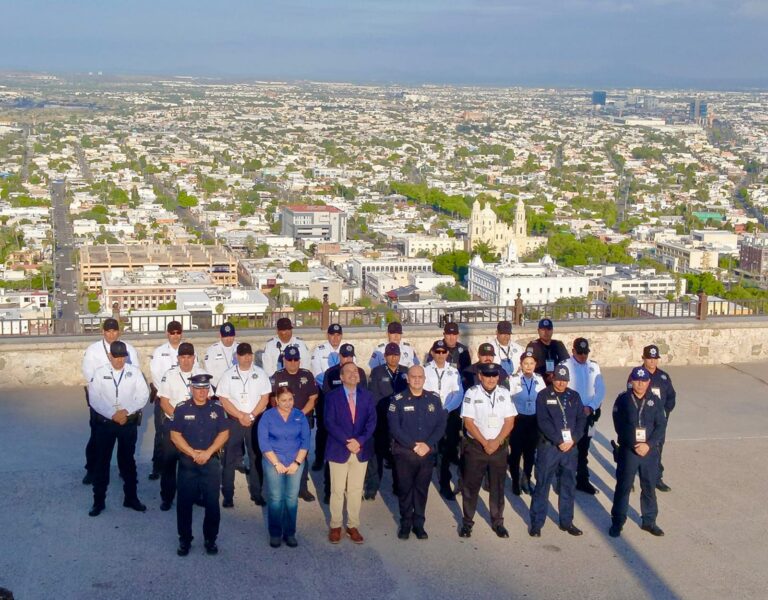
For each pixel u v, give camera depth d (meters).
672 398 18.05
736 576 14.66
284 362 17.31
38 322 25.02
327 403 15.59
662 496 17.53
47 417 21.12
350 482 15.51
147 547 15.25
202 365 19.06
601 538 15.90
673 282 161.00
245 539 15.66
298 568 14.69
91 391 16.25
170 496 16.59
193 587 14.05
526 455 17.62
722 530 16.19
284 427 15.27
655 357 17.92
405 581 14.35
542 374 18.77
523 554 15.28
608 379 25.19
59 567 14.54
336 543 15.54
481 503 17.38
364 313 26.17
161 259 182.25
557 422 15.73
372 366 19.45
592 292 160.00
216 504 15.02
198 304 126.44
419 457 15.53
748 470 18.81
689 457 19.48
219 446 14.96
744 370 26.36
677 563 15.05
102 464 16.23
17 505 16.62
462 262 191.12
